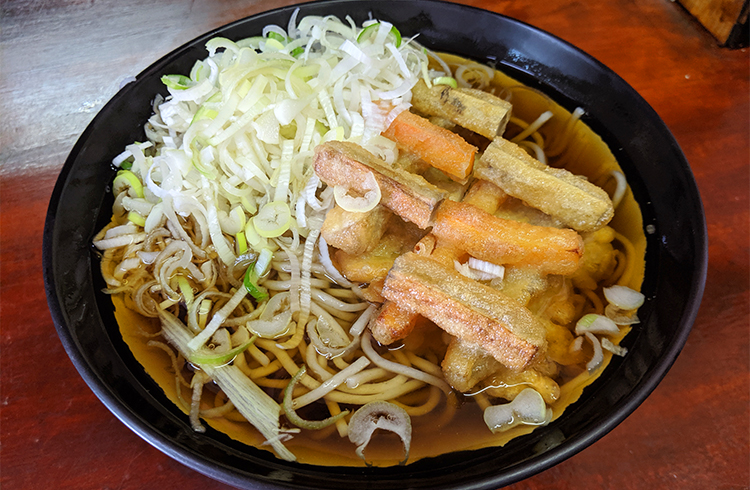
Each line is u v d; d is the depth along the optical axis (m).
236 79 0.20
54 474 0.16
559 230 0.17
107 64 0.25
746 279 0.19
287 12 0.23
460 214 0.17
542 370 0.17
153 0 0.28
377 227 0.18
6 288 0.19
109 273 0.19
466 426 0.16
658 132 0.20
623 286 0.18
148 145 0.20
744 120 0.23
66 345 0.15
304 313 0.18
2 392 0.17
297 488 0.14
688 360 0.18
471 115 0.21
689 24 0.26
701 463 0.16
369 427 0.16
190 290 0.19
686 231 0.18
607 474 0.16
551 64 0.23
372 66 0.21
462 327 0.16
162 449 0.14
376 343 0.18
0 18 0.27
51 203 0.18
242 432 0.16
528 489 0.16
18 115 0.23
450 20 0.24
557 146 0.22
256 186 0.20
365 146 0.20
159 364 0.17
